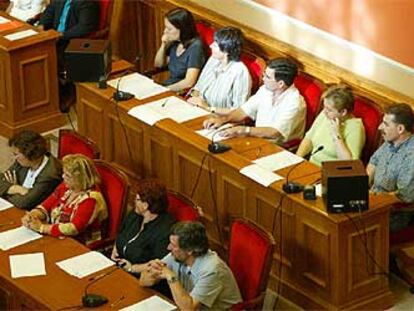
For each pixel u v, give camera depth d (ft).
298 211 25.02
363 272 25.11
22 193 26.84
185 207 24.54
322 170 24.61
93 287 22.97
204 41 31.89
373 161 26.53
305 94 28.78
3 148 32.94
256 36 30.78
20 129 33.12
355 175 24.09
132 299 22.57
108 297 22.63
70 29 34.47
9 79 32.55
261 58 30.32
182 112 28.73
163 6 33.73
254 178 25.62
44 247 24.45
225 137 27.53
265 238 22.75
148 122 28.27
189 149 27.40
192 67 31.07
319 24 29.73
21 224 25.34
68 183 25.49
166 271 22.56
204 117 28.48
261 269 22.75
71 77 30.12
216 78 30.32
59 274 23.44
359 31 28.71
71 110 34.32
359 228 24.54
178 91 31.04
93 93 29.84
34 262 23.88
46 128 33.60
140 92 29.68
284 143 28.19
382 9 27.96
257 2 31.24
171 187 28.45
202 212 27.04
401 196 25.99
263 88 28.84
